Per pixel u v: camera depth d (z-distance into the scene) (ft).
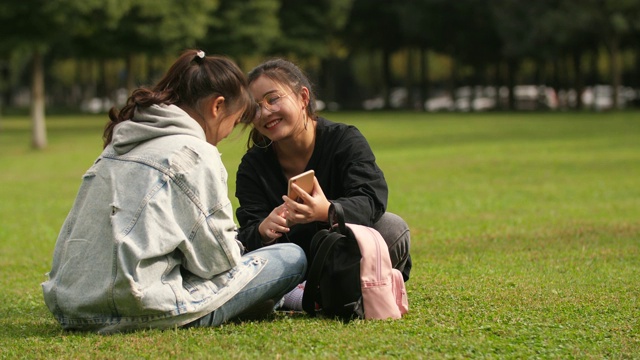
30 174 76.74
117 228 16.08
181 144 16.60
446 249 30.53
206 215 16.48
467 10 204.74
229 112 17.52
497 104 227.20
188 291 16.83
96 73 306.14
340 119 166.61
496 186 56.13
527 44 193.77
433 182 59.57
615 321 18.10
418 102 290.76
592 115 165.17
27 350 15.96
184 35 149.07
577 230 34.86
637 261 26.81
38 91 111.34
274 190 20.26
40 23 106.63
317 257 17.92
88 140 123.13
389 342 16.11
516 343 16.29
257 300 17.84
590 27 186.19
